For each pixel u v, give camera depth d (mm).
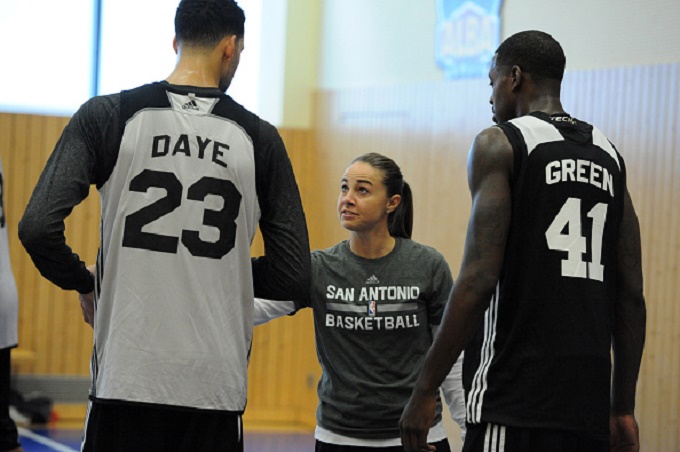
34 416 20266
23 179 20891
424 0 19031
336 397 8133
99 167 5965
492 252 5941
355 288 8188
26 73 21016
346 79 21547
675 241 13492
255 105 22891
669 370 13555
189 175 5984
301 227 6277
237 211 6082
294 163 22594
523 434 5930
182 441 6008
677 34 13602
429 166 18578
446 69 18297
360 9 21172
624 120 14344
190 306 5934
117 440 5902
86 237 21031
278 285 6258
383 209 8297
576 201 6121
